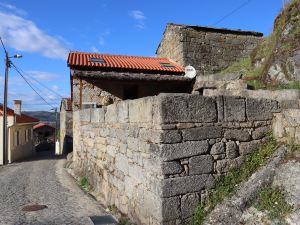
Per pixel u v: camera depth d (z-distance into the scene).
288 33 10.35
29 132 29.42
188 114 4.66
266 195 4.43
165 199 4.41
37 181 10.85
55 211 6.88
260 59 12.01
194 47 15.64
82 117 10.75
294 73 9.42
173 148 4.51
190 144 4.62
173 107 4.56
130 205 5.70
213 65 15.81
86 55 15.45
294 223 3.88
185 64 15.40
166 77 13.99
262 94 8.39
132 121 5.63
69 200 7.84
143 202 5.06
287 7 10.90
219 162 4.82
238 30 16.34
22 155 26.31
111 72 13.48
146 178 4.95
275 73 10.02
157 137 4.55
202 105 4.77
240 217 4.30
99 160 8.24
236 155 4.98
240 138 5.04
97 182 8.46
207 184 4.68
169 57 17.02
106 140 7.53
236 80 11.40
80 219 6.23
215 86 12.16
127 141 5.90
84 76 13.02
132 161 5.61
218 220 4.33
